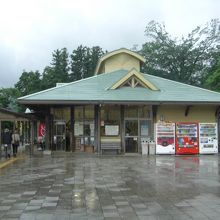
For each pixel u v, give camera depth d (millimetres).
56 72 72375
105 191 12227
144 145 28312
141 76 30250
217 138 29000
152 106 29234
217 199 10852
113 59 34656
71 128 29078
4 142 25953
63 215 9086
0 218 8828
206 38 61906
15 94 67062
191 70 61812
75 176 15898
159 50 62406
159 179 14898
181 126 28438
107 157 25953
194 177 15461
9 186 13344
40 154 28500
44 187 13078
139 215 9031
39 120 33844
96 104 27766
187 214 9078
